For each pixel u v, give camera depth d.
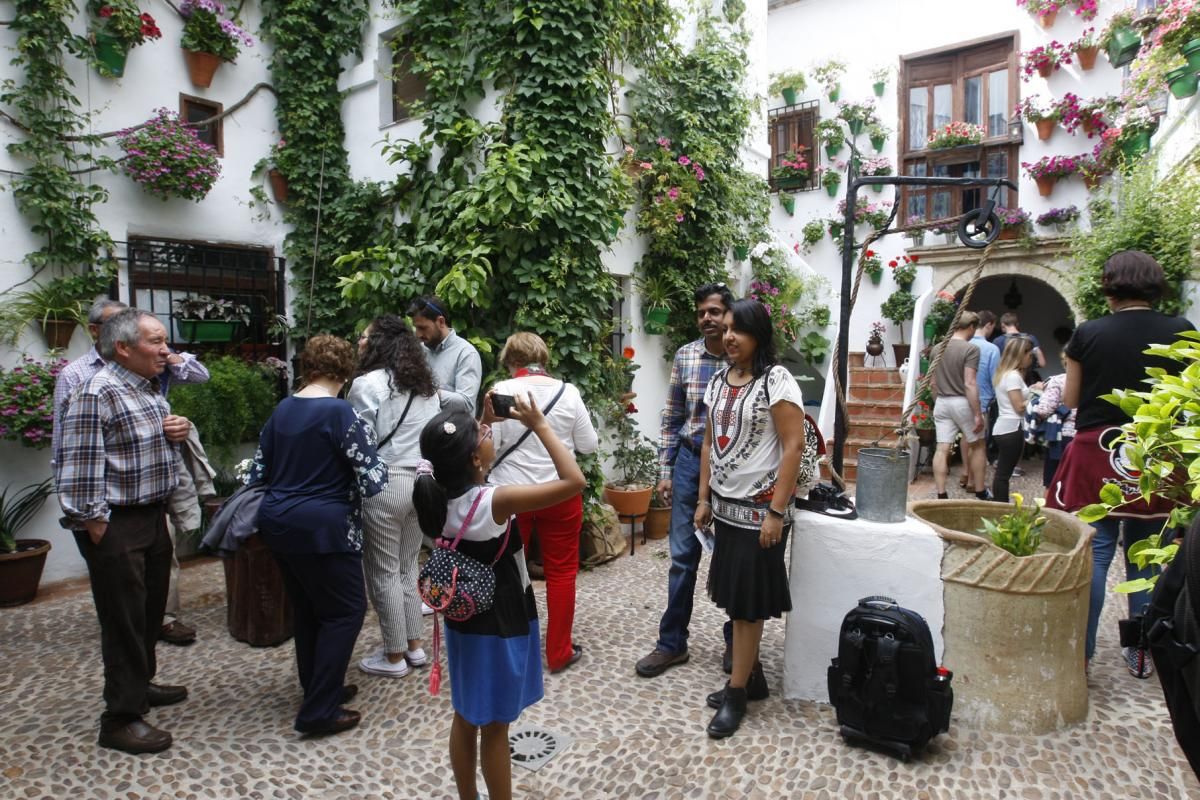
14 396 4.52
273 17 6.23
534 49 4.98
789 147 10.52
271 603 3.89
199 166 5.46
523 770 2.70
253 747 2.89
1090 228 7.98
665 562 5.29
